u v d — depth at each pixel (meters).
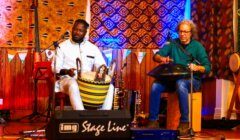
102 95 4.62
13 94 6.96
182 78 5.02
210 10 6.79
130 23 7.12
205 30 6.89
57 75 5.16
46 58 6.95
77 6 7.07
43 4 7.01
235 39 6.44
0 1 6.95
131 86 7.09
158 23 7.14
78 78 4.61
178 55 5.38
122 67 6.48
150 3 7.16
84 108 4.65
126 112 3.95
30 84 6.99
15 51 6.97
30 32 7.00
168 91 5.32
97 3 7.09
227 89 6.40
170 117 5.46
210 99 6.61
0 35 6.93
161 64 5.18
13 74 6.96
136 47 7.12
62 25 7.03
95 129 3.84
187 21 5.34
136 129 4.03
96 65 5.57
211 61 6.73
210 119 6.09
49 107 6.20
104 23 7.08
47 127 3.97
